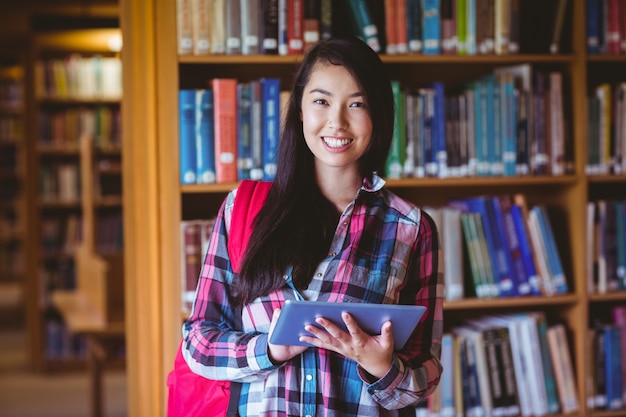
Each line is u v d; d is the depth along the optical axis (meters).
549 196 3.55
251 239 1.86
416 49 3.17
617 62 3.68
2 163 10.62
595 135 3.36
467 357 3.26
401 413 1.92
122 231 6.99
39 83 6.82
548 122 3.30
